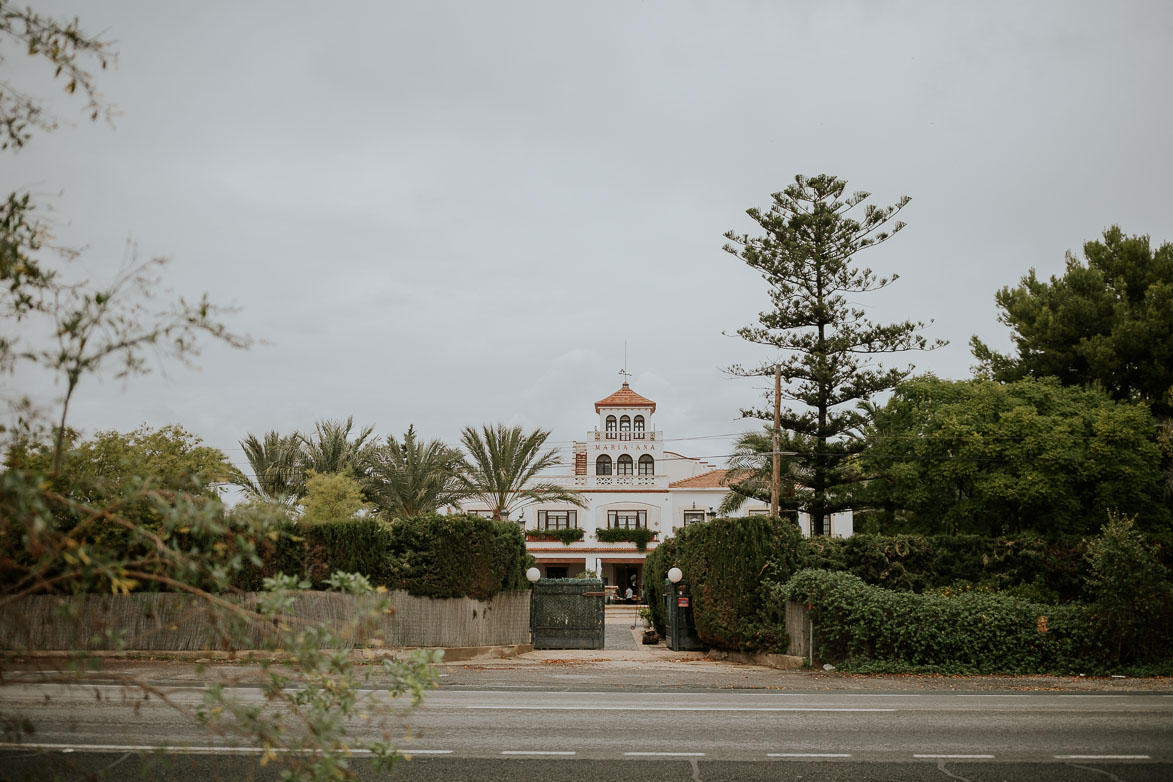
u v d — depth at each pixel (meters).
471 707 11.57
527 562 25.84
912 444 33.53
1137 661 18.22
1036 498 29.09
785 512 39.91
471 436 39.88
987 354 40.34
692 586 23.20
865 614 18.30
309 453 38.34
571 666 19.72
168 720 9.89
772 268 39.47
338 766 5.02
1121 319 35.19
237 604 5.02
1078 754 8.78
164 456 22.59
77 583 4.54
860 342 39.06
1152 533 29.08
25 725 5.20
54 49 4.96
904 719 10.92
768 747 9.01
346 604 19.11
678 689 14.34
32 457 5.42
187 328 4.91
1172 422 30.95
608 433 58.19
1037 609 18.47
